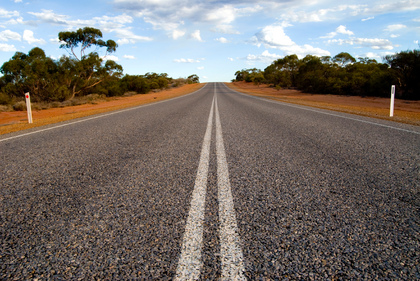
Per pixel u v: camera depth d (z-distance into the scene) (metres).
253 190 2.48
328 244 1.62
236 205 2.16
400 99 20.70
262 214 2.00
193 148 4.27
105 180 2.79
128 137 5.28
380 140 4.86
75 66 23.59
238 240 1.66
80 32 27.77
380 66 31.30
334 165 3.29
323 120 7.79
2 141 5.18
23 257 1.52
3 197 2.39
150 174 2.97
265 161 3.48
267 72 68.94
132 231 1.77
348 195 2.36
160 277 1.34
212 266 1.42
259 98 22.91
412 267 1.41
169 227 1.82
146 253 1.54
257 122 7.41
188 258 1.49
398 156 3.71
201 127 6.54
